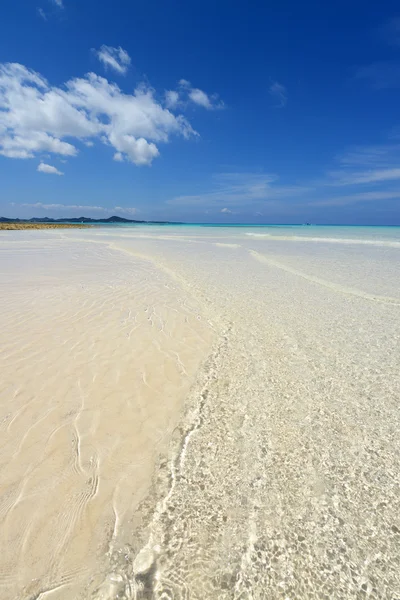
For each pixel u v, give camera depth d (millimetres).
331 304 8047
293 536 2258
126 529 2285
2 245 23016
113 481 2686
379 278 11133
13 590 1896
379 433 3346
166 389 4105
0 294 8180
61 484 2633
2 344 5203
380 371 4664
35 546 2146
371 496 2590
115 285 9617
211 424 3457
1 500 2467
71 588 1923
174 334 5910
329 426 3451
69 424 3365
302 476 2781
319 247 22625
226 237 35062
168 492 2596
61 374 4340
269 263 14836
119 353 5039
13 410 3553
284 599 1899
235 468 2861
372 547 2191
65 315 6680
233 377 4457
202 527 2312
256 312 7352
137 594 1907
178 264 14414
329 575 2025
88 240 29344
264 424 3471
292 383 4320
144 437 3227
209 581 1981
